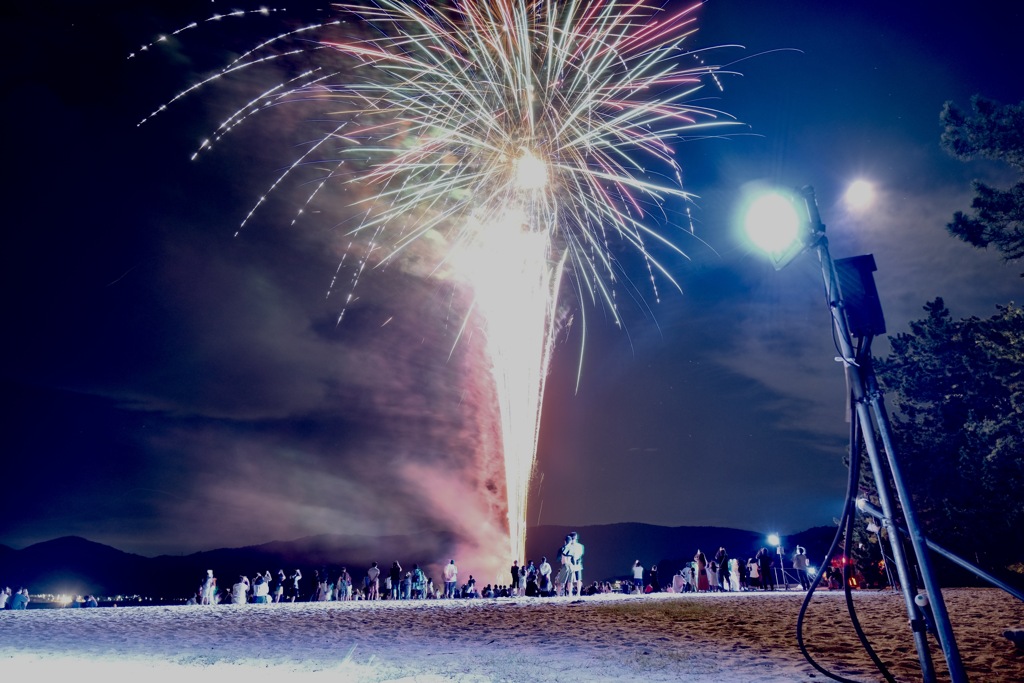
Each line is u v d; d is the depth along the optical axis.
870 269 5.33
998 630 10.34
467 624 14.57
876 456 5.00
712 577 28.86
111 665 9.84
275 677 8.72
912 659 8.38
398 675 8.66
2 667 9.76
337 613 17.80
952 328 33.78
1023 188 21.16
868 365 5.16
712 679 7.66
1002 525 26.61
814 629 11.54
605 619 14.53
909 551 14.35
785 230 5.51
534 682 7.93
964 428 28.06
